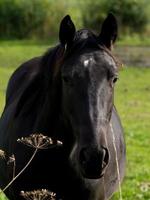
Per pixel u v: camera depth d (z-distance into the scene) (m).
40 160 8.27
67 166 8.22
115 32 8.07
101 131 7.25
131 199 14.66
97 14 58.41
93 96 7.34
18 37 57.28
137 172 18.22
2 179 9.49
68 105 7.62
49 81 8.23
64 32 7.93
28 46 52.94
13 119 9.18
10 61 45.59
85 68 7.49
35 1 58.03
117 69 7.73
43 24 58.09
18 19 57.38
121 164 9.73
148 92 35.41
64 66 7.66
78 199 8.40
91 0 59.78
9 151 9.00
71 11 59.47
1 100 30.34
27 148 8.44
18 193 8.70
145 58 48.38
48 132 8.27
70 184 8.31
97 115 7.28
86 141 7.19
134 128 26.33
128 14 59.09
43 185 8.38
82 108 7.34
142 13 59.53
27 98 9.01
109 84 7.52
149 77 40.62
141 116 29.05
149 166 19.44
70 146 8.12
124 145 10.08
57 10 58.75
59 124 8.13
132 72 42.12
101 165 7.11
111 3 59.06
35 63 10.41
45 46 53.34
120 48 53.53
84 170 7.21
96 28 57.97
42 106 8.48
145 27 60.09
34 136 7.67
